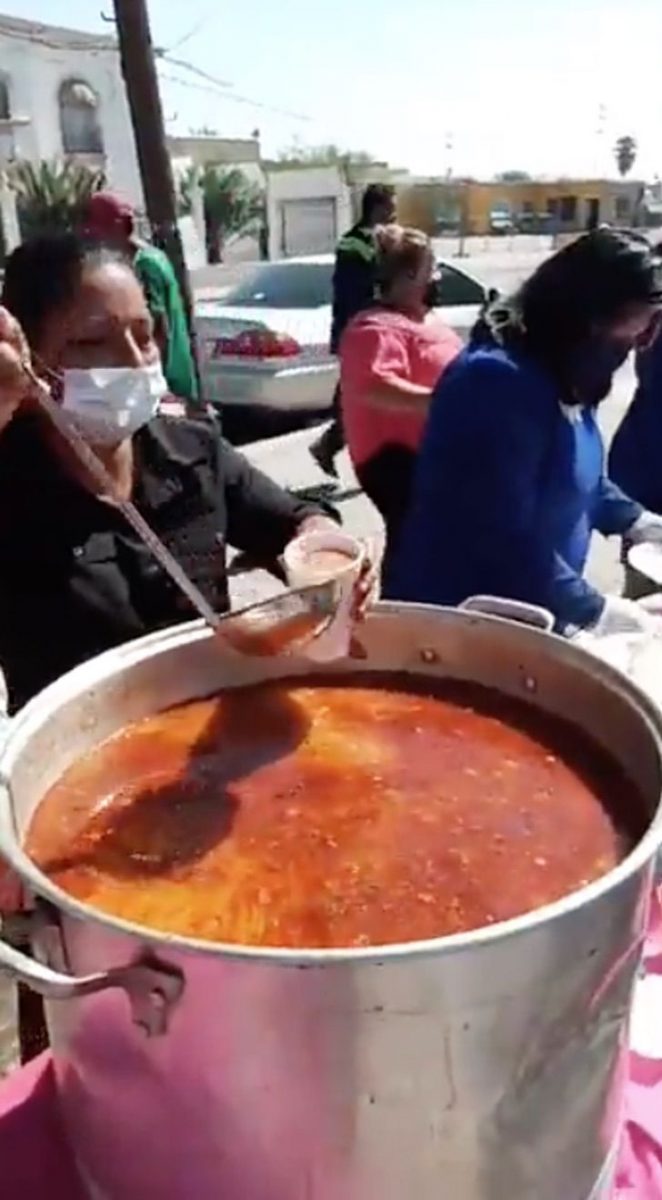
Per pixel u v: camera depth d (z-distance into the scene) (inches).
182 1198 29.1
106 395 57.0
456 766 40.1
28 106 799.1
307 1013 25.2
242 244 1064.8
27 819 36.7
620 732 39.4
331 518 70.8
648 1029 40.3
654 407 119.9
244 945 28.8
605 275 72.9
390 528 138.0
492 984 25.5
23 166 762.8
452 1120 27.1
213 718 43.6
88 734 41.2
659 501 121.0
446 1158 27.7
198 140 1063.6
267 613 43.1
